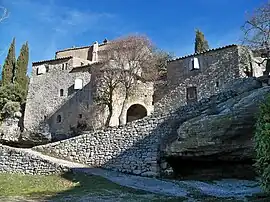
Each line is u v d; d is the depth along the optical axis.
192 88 27.88
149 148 16.25
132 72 31.19
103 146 18.12
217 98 16.84
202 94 27.00
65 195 11.23
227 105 15.58
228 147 14.44
